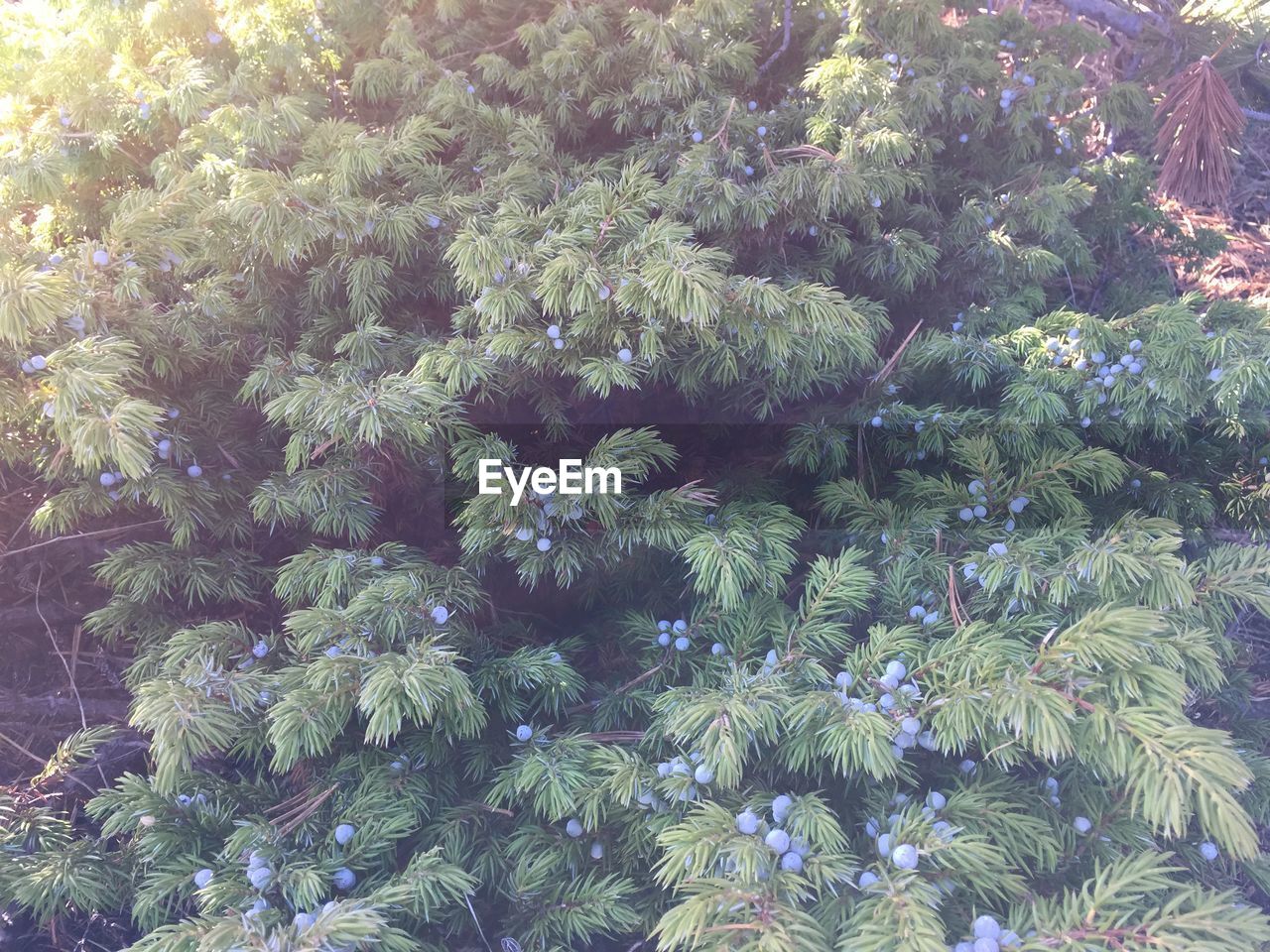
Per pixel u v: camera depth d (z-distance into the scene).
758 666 0.43
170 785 0.37
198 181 0.50
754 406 0.55
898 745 0.36
